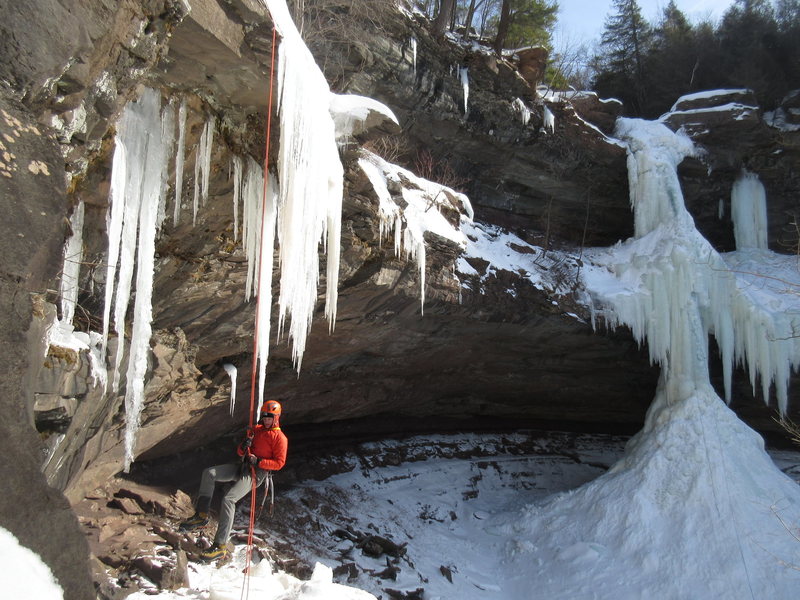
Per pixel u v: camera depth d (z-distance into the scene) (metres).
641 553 12.88
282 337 10.64
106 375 5.97
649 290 16.64
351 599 6.24
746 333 16.66
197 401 10.03
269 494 11.74
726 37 23.56
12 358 3.17
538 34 25.00
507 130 16.64
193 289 8.36
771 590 11.67
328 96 7.79
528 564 13.46
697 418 14.88
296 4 11.15
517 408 19.02
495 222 18.52
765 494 13.48
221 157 7.17
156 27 5.20
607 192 19.34
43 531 2.94
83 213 5.87
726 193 19.88
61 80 4.42
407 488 15.33
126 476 9.97
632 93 26.16
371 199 9.72
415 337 13.45
